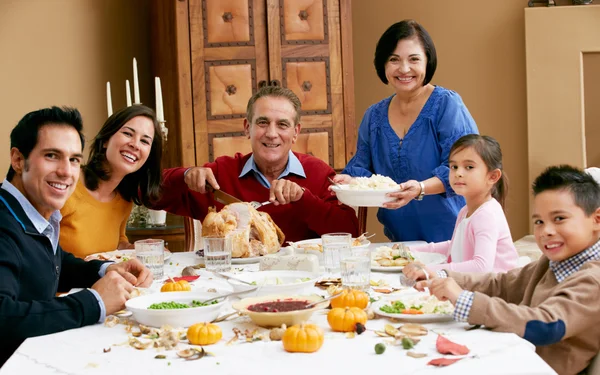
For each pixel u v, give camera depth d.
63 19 4.49
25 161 1.77
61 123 1.78
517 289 1.89
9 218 1.73
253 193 2.94
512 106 4.99
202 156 4.13
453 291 1.60
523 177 5.02
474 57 4.98
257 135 2.84
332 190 2.74
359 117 5.05
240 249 2.42
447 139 2.96
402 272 2.06
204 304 1.68
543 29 4.84
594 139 4.91
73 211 2.54
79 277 2.13
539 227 1.73
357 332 1.51
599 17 4.81
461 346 1.37
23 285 1.73
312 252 2.40
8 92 4.35
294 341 1.39
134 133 2.55
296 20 4.20
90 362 1.38
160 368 1.32
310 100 4.23
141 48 4.74
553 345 1.65
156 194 2.70
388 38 2.99
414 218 3.03
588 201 1.68
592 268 1.62
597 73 4.87
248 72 4.16
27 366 1.37
